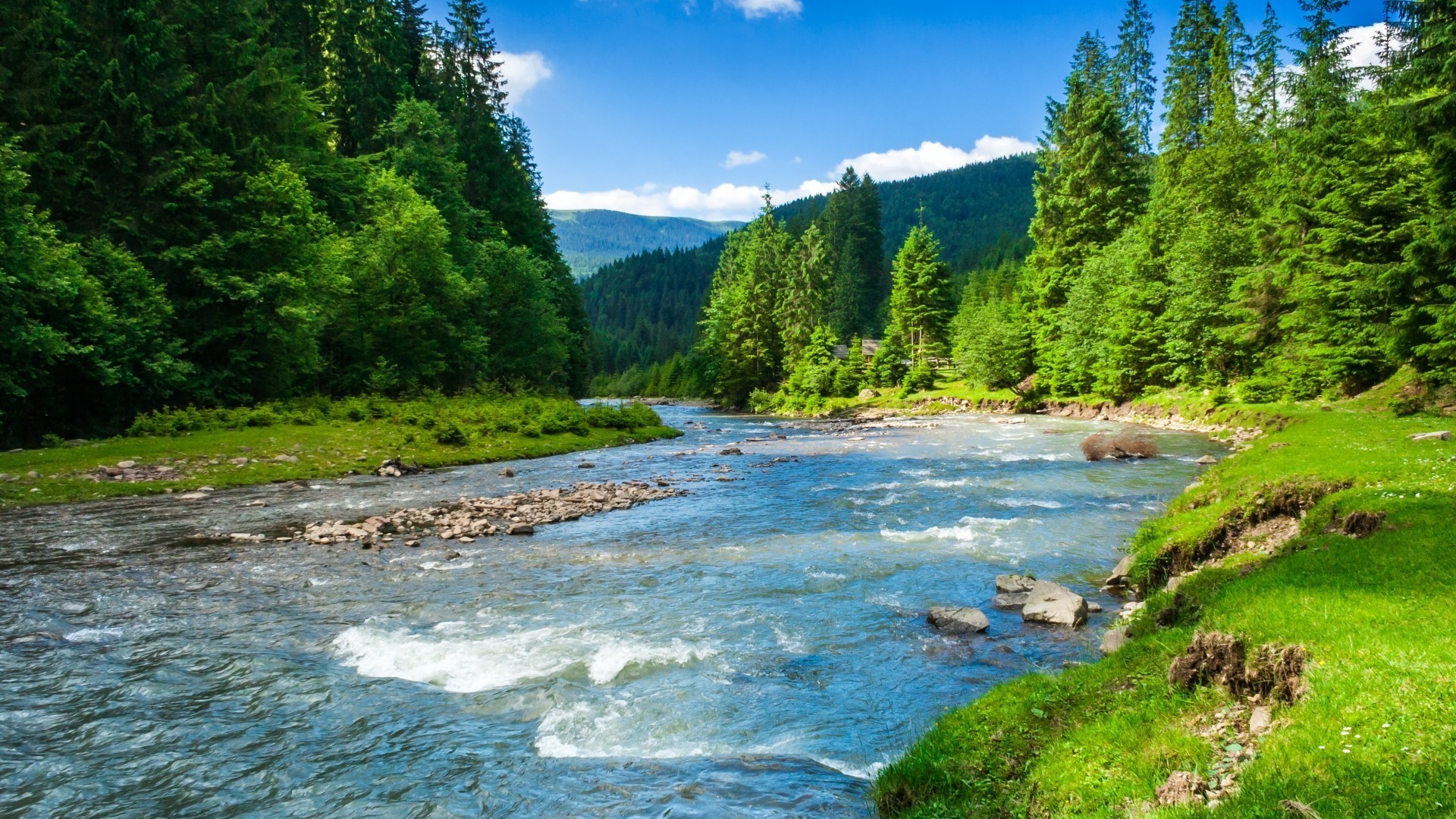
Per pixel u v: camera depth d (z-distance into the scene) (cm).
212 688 947
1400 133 2283
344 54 6444
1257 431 3259
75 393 3188
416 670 1004
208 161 3697
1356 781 461
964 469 2962
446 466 3306
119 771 740
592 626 1179
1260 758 530
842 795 674
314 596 1356
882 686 943
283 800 689
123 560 1622
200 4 4359
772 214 10681
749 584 1418
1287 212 3700
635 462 3503
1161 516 1823
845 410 7675
